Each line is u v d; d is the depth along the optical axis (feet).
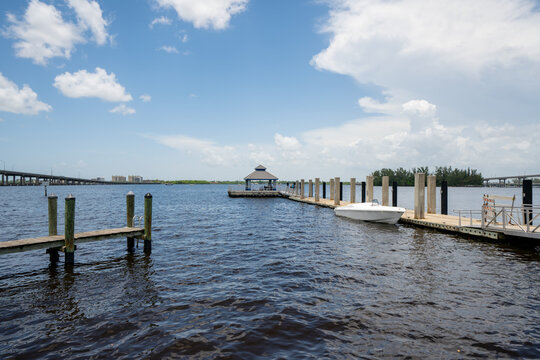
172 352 17.62
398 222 69.92
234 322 21.15
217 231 59.82
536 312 22.74
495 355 17.21
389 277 30.68
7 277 31.37
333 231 59.47
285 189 184.44
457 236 52.95
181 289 27.58
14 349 18.15
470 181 510.17
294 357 17.04
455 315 22.15
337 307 23.49
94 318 22.02
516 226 49.16
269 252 41.75
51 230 37.09
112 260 37.86
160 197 212.02
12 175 488.85
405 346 18.11
